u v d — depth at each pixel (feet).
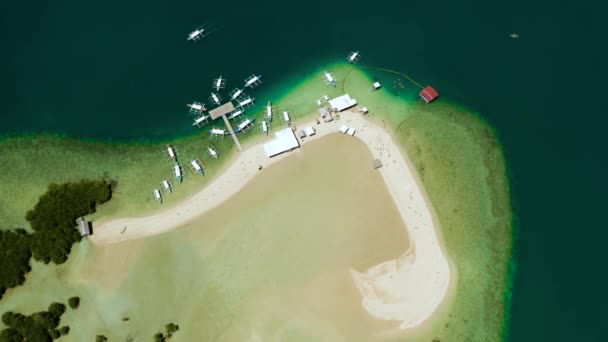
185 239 270.26
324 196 278.46
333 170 284.82
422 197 278.67
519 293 264.11
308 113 299.79
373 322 254.68
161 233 271.08
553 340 256.52
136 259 265.34
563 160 291.99
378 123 297.33
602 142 297.12
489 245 270.67
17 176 283.59
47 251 258.78
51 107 305.12
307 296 258.16
